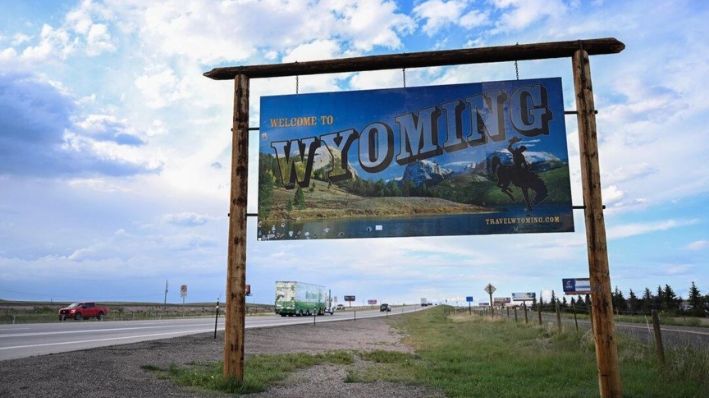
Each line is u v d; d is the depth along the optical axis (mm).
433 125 10352
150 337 22922
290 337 26734
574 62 9531
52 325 34094
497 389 10609
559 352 16531
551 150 9938
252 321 48031
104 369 11266
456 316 63562
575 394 9852
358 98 10648
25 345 18672
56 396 8578
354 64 10211
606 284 8531
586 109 9227
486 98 10250
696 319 39875
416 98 10453
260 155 10688
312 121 10672
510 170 9984
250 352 18047
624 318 46969
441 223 10070
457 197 10078
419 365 14898
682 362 12016
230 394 9320
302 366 14359
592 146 9086
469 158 10148
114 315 57719
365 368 14273
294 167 10602
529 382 11453
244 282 9805
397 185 10289
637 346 15438
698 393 9977
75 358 12734
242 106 10289
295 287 64500
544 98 10070
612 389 8195
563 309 70250
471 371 13367
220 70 10438
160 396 8906
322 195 10453
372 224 10281
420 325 46500
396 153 10391
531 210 9836
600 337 8391
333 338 28203
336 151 10562
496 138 10117
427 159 10273
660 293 74312
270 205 10531
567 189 9797
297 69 10328
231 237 9859
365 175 10414
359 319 60812
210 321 43969
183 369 12008
